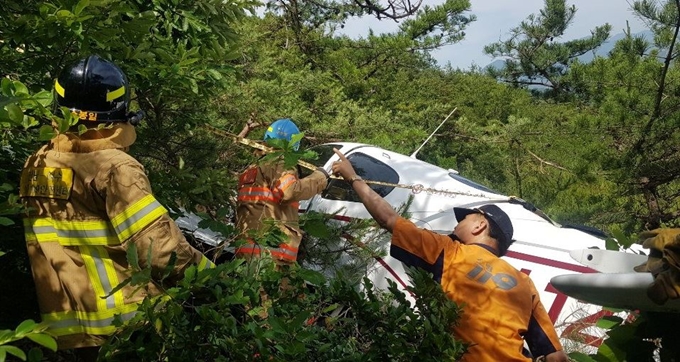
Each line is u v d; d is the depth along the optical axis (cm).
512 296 353
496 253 382
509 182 1112
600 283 238
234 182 503
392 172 621
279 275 307
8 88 293
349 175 405
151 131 507
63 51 371
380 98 1311
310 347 291
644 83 995
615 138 1003
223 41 494
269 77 872
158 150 534
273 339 272
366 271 548
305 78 948
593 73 1060
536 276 517
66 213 292
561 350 361
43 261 295
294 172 512
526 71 2155
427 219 583
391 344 294
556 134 1168
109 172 287
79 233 290
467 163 1134
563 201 1033
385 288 545
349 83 1276
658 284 225
